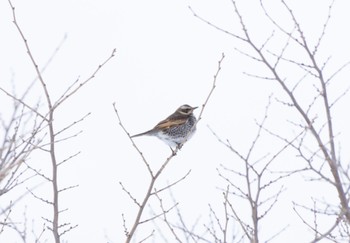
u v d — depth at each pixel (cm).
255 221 1182
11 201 1081
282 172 1224
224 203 1217
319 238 1162
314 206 1237
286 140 1232
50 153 1273
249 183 1218
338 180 1226
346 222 1175
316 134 1223
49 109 1193
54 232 1266
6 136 981
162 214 1285
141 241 1278
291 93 1300
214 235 1235
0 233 1174
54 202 1278
